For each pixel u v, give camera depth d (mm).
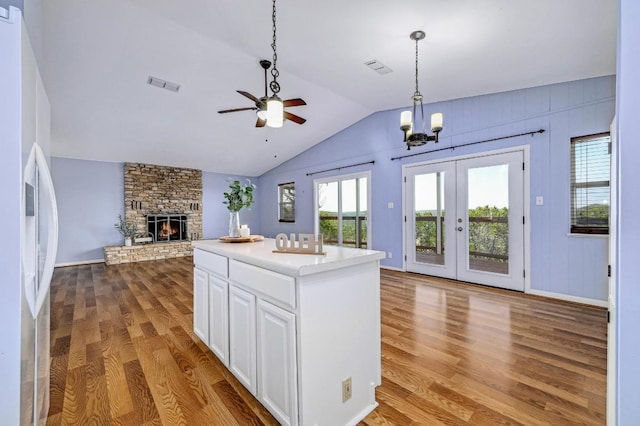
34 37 1432
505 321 2820
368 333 1658
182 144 5863
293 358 1369
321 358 1407
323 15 2471
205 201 7672
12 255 883
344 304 1517
